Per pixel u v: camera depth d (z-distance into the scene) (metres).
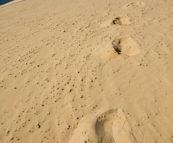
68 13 8.06
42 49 5.54
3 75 4.76
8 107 3.78
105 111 3.16
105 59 4.33
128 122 2.92
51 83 4.07
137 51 4.34
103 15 6.84
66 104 3.50
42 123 3.29
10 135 3.24
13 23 8.61
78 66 4.33
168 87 3.32
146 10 6.32
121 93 3.44
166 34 4.69
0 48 6.33
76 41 5.43
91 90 3.66
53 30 6.69
